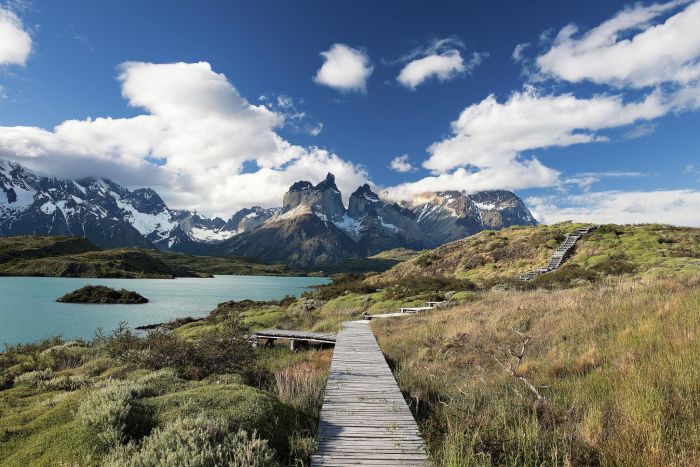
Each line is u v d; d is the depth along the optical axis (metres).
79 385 10.73
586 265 42.16
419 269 61.12
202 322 35.81
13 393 9.84
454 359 14.40
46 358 17.12
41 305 57.94
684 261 35.09
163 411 6.79
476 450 6.46
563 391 9.34
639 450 5.88
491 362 13.28
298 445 6.67
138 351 14.98
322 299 44.88
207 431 5.72
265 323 30.72
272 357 19.56
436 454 6.54
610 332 13.45
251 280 191.88
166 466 4.92
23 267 143.88
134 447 5.52
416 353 16.38
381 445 7.03
